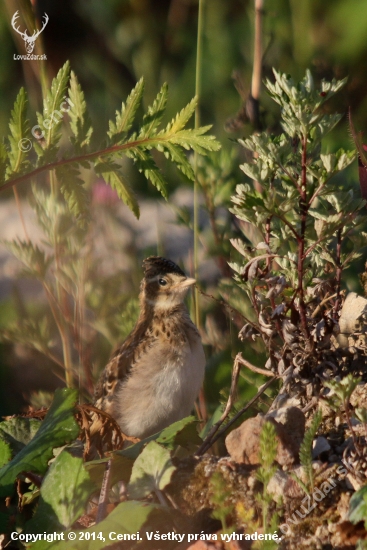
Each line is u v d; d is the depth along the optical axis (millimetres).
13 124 7594
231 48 18234
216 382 10391
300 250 6992
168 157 7730
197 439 7605
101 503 6633
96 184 12141
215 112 17641
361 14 17016
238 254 10758
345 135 13820
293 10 14984
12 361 12891
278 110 13758
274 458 6141
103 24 19688
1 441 7434
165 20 19234
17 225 17109
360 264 10328
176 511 6438
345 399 6184
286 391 7391
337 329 7238
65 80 7723
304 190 6781
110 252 12203
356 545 5844
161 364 9703
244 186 7324
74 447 8312
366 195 7352
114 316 11062
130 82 19141
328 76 13680
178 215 11688
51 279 12969
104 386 10008
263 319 7488
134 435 9797
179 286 9977
